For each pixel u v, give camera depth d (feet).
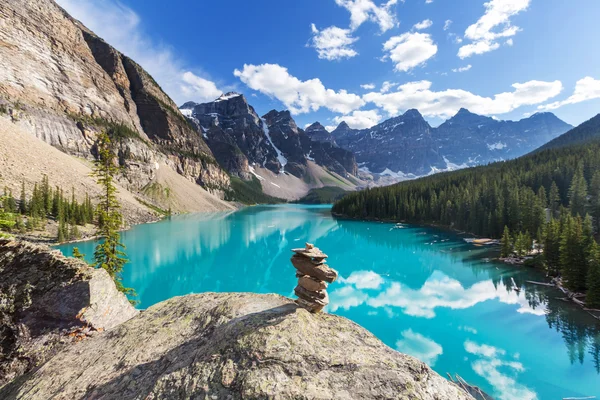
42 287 34.88
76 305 34.53
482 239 244.42
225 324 25.35
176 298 38.40
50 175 268.00
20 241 38.37
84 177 310.04
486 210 268.21
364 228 338.34
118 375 23.39
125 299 41.98
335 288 139.03
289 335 22.04
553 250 142.61
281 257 204.54
